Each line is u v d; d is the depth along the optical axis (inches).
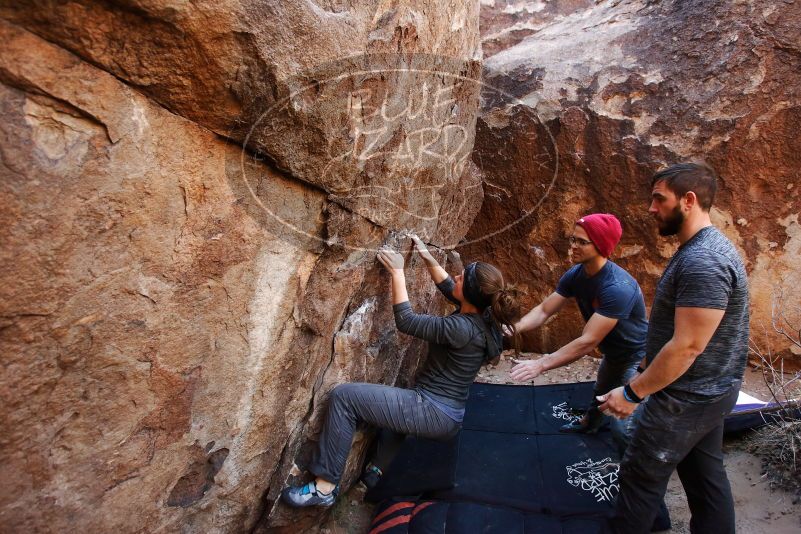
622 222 138.9
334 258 70.5
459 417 88.6
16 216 35.4
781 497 92.0
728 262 62.8
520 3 219.8
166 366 50.5
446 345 87.7
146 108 41.8
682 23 136.9
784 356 131.3
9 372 37.9
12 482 40.5
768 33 124.2
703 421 68.5
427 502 90.8
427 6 69.6
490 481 96.5
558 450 104.4
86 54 36.8
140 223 43.8
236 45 42.3
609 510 88.1
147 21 37.6
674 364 63.4
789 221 126.0
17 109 34.7
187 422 55.4
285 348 66.9
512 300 85.0
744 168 126.7
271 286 60.8
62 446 43.6
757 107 124.1
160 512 56.0
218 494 64.2
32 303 37.6
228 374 58.9
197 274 50.6
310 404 79.0
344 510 93.7
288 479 76.3
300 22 46.5
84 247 40.2
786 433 98.9
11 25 33.4
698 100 129.5
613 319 90.3
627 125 135.0
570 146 139.4
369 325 86.2
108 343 44.3
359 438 88.7
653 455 70.6
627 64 138.3
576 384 127.6
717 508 73.7
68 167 37.7
